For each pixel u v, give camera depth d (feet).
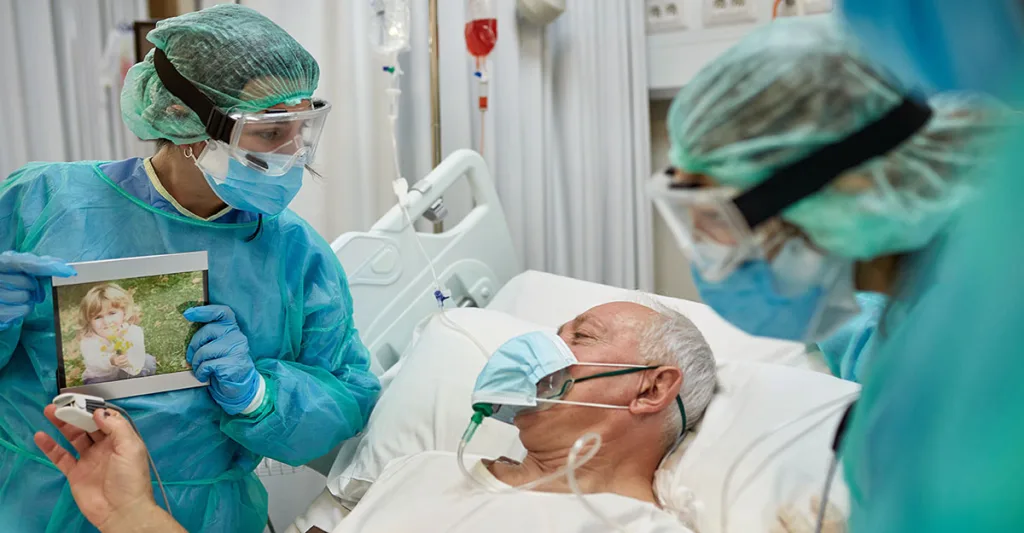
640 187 8.30
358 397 5.33
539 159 8.05
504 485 4.29
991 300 1.78
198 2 7.36
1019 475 1.65
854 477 2.31
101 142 7.52
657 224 8.93
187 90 3.93
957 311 1.88
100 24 7.45
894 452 1.99
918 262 2.36
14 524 4.22
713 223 2.56
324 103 4.51
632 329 4.43
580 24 7.94
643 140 8.25
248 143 4.03
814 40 2.46
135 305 4.19
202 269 4.30
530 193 8.13
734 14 7.66
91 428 3.94
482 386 4.23
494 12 7.49
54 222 4.18
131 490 3.92
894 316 2.36
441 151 7.78
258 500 5.20
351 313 5.38
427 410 5.35
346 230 7.33
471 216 6.93
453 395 5.38
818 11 7.12
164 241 4.35
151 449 4.33
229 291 4.49
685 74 8.10
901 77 2.25
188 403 4.39
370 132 7.29
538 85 7.94
